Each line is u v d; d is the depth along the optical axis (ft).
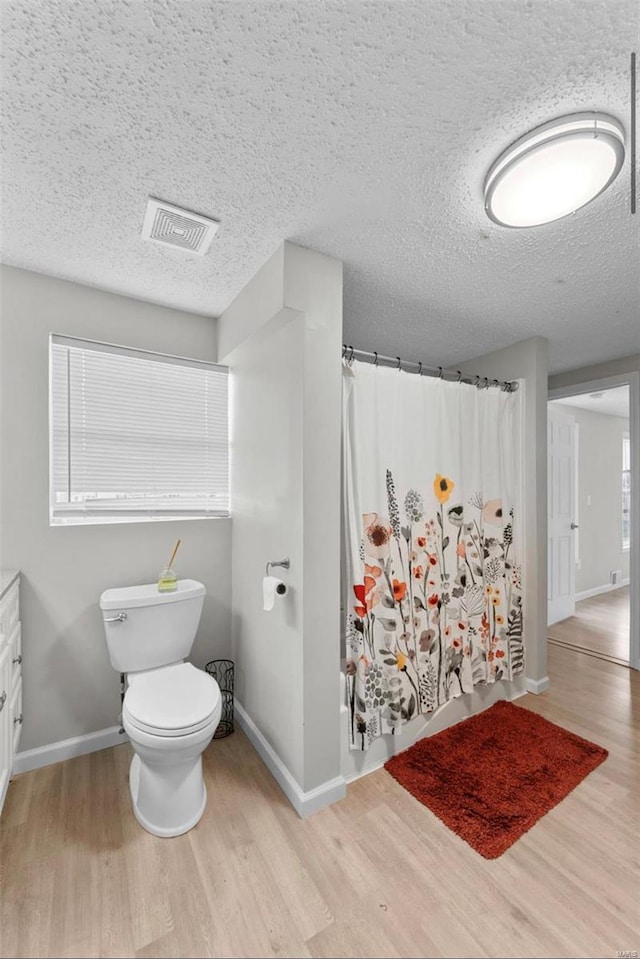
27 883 4.33
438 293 6.91
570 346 9.52
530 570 8.69
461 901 4.18
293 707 5.59
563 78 3.34
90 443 6.82
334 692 5.61
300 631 5.43
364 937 3.86
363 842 4.88
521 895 4.25
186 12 2.86
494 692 8.14
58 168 4.23
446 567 7.29
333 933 3.89
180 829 4.98
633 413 10.16
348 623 6.13
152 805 5.05
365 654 6.11
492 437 8.23
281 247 5.44
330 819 5.23
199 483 7.86
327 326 5.67
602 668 9.95
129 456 7.16
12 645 5.41
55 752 6.23
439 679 7.09
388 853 4.73
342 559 6.50
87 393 6.80
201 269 6.14
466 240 5.41
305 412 5.44
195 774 5.28
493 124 3.75
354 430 6.18
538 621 8.63
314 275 5.60
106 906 4.11
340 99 3.49
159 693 5.51
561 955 3.71
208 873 4.47
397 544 6.63
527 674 8.71
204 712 5.12
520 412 8.82
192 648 7.58
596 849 4.78
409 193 4.58
